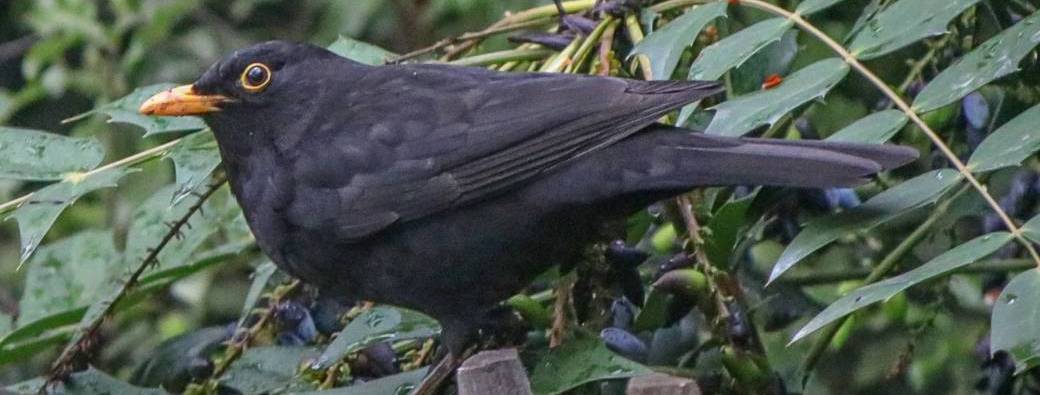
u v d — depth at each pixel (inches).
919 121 281.9
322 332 335.3
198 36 613.6
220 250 364.2
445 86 317.4
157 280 366.3
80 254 382.9
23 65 625.3
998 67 278.4
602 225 305.4
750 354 294.7
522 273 313.6
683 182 289.6
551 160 299.6
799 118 347.9
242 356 325.7
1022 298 240.2
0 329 388.2
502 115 306.7
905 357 363.6
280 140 322.7
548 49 339.9
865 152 277.4
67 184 313.9
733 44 301.4
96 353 370.0
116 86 553.9
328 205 315.0
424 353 329.4
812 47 385.7
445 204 307.7
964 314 450.6
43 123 631.2
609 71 320.8
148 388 321.7
